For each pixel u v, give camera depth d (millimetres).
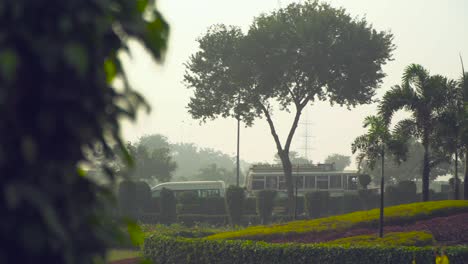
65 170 4234
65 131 4285
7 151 4020
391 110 44375
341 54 66625
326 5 69125
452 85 44625
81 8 4191
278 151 71312
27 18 4078
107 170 4609
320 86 69312
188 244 36719
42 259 4113
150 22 4668
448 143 44969
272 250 33625
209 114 70812
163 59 4688
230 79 69438
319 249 32688
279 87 69750
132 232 4711
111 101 4480
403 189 65312
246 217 66625
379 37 67938
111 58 4523
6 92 3926
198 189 80062
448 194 68188
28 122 4133
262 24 68188
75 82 4254
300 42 66750
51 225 3959
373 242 35219
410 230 38594
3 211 3969
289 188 70812
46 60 4047
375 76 68250
